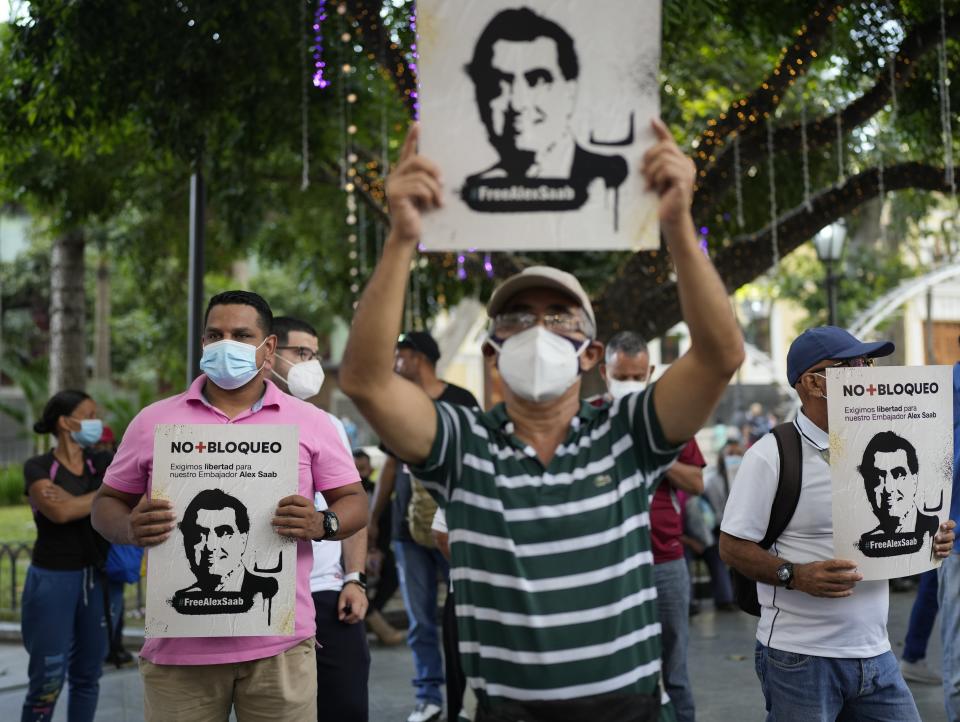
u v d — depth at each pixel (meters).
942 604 4.52
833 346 3.44
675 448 2.47
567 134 2.32
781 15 9.20
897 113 10.09
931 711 5.92
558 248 2.31
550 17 2.33
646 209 2.31
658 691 2.43
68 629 4.91
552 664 2.34
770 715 3.50
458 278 14.44
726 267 10.86
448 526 2.48
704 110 12.52
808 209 10.57
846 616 3.34
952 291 30.91
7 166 12.40
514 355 2.46
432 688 6.29
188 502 3.18
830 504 3.39
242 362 3.48
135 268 17.45
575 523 2.40
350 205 11.17
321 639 4.10
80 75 8.83
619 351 5.22
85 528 4.93
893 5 8.80
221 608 3.16
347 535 3.48
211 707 3.30
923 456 3.35
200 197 9.38
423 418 2.44
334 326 31.55
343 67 9.45
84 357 17.28
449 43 2.33
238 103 9.43
